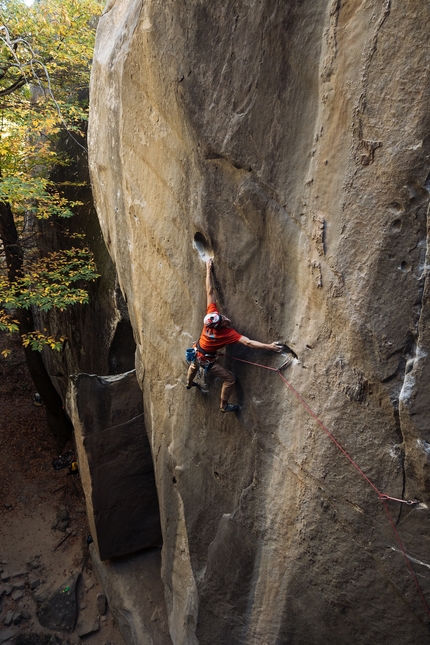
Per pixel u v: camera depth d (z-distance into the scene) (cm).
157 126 588
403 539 419
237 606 610
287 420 500
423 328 372
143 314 741
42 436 1459
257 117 454
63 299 1102
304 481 489
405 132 350
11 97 1320
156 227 643
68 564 1115
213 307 538
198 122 511
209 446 628
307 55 401
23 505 1246
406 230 368
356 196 390
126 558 1040
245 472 573
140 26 562
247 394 543
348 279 408
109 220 820
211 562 639
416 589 419
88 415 910
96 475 936
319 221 421
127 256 769
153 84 566
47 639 984
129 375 930
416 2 327
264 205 470
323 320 443
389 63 349
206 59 486
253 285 510
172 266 634
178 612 771
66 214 1136
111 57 679
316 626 518
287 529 522
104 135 749
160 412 747
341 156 395
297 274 461
